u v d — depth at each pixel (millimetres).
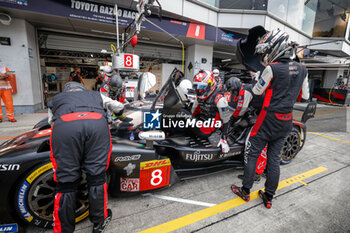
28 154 1262
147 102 2289
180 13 6965
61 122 1090
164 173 1743
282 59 1508
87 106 1224
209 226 1471
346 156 3172
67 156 1061
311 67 14188
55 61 12273
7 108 4523
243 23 7891
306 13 10648
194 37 7660
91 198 1168
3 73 4359
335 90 12391
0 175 1174
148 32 7016
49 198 1350
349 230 1481
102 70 3529
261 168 2098
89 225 1428
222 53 11180
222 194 1926
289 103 1502
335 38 12062
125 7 5984
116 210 1617
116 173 1547
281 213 1663
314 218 1609
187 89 2082
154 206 1693
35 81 6254
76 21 5836
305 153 3252
